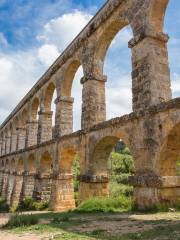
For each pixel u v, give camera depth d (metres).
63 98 26.25
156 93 14.67
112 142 18.47
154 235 8.44
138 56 15.86
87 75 21.44
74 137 21.88
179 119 12.27
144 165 14.14
